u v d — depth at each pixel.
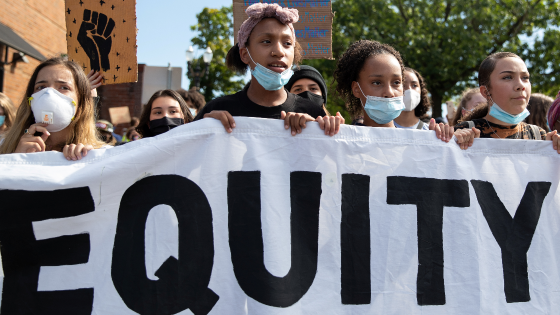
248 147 1.98
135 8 2.81
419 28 17.20
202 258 1.89
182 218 1.92
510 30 17.55
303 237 1.95
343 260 1.96
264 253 1.89
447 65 16.19
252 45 2.18
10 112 3.60
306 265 1.92
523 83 2.41
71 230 1.89
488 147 2.20
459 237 2.06
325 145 2.03
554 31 16.92
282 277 1.88
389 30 17.20
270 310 1.83
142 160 1.95
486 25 16.86
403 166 2.08
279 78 2.14
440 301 1.99
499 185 2.17
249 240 1.90
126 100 14.60
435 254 2.03
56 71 2.16
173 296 1.86
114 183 1.93
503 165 2.19
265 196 1.95
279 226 1.93
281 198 1.96
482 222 2.11
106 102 14.53
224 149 1.97
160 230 1.91
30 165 1.92
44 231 1.88
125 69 2.81
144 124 3.47
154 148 1.96
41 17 10.64
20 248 1.86
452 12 17.08
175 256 1.89
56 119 2.08
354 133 2.07
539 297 2.09
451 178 2.12
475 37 16.14
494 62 2.49
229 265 1.88
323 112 2.41
